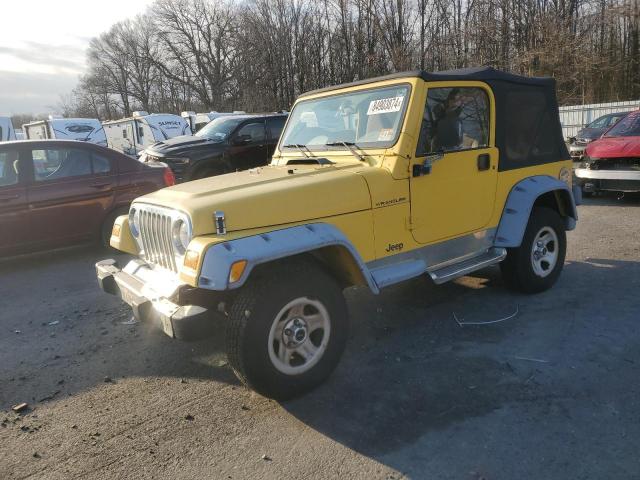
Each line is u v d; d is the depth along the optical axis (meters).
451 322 4.57
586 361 3.76
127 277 3.85
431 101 4.02
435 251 4.25
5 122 16.66
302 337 3.36
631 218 8.38
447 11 30.34
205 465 2.85
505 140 4.70
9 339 4.72
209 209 3.17
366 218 3.73
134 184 7.70
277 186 3.51
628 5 29.09
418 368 3.79
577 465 2.70
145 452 2.98
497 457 2.79
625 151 9.00
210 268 2.93
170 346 4.40
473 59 27.92
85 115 74.81
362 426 3.12
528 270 4.95
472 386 3.51
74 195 7.25
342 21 33.59
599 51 29.34
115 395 3.64
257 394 3.55
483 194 4.53
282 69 41.19
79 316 5.21
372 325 4.60
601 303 4.82
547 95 5.17
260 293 3.16
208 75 62.53
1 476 2.83
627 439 2.88
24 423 3.34
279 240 3.17
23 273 6.96
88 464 2.90
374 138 4.05
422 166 3.96
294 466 2.81
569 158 5.46
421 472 2.71
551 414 3.14
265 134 11.75
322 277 3.43
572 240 7.22
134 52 70.06
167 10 61.31
